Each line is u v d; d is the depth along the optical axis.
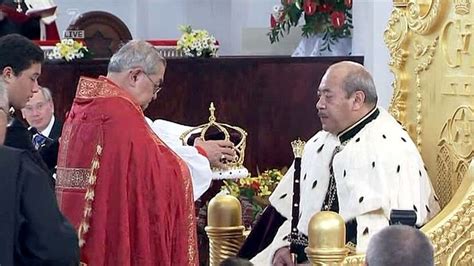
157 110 10.23
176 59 10.23
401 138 6.28
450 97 6.29
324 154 6.48
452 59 6.27
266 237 6.92
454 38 6.23
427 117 6.59
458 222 5.78
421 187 6.17
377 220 6.05
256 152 10.51
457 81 6.20
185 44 10.53
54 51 9.89
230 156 6.96
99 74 9.93
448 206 5.90
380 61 9.64
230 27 13.64
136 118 6.28
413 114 6.77
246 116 10.46
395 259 3.87
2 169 4.38
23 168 4.43
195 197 6.82
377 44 9.69
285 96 10.51
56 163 7.12
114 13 14.74
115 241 6.11
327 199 6.43
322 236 5.50
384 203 6.05
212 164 6.93
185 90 10.29
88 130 6.25
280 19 11.22
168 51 10.83
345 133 6.38
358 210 6.09
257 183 8.61
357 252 5.93
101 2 14.59
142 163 6.18
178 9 14.42
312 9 10.64
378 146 6.21
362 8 10.13
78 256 4.50
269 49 13.02
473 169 5.91
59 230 4.37
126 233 6.10
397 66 6.87
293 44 12.40
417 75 6.69
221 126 7.20
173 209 6.27
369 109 6.36
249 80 10.45
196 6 14.08
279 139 10.53
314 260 5.52
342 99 6.29
